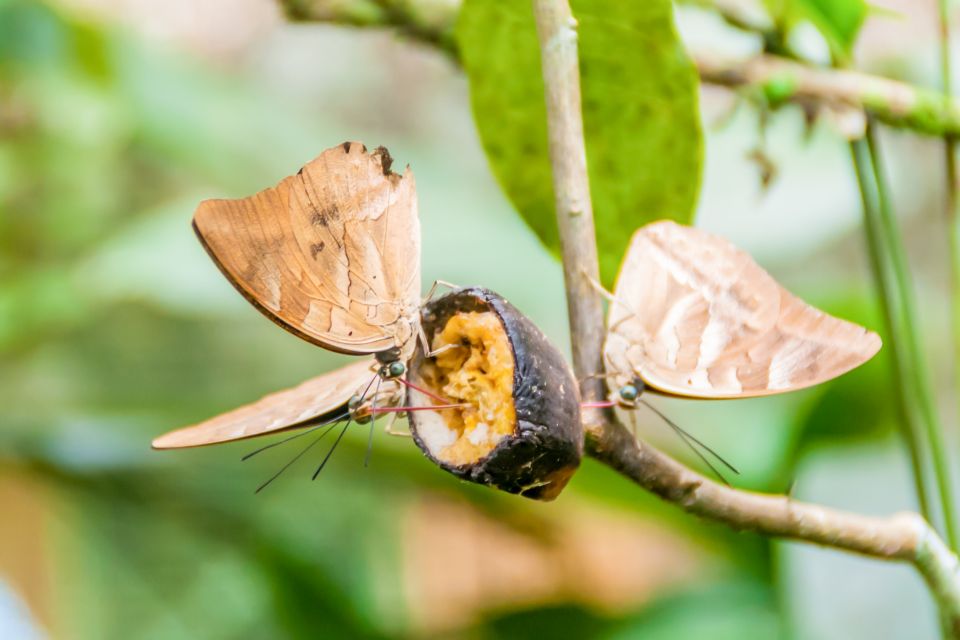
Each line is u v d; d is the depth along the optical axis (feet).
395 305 2.07
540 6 2.10
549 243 2.32
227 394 4.41
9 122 4.12
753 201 3.48
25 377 4.11
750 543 3.18
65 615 4.15
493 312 2.03
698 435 3.38
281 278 2.06
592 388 2.09
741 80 2.47
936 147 4.20
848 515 2.16
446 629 3.49
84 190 4.34
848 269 4.51
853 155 2.42
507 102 2.29
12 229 4.27
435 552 4.54
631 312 2.11
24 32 3.58
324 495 3.95
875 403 3.00
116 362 4.41
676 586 3.26
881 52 3.65
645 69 2.25
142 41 3.82
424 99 5.30
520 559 4.50
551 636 3.18
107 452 3.37
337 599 3.33
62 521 4.16
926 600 2.85
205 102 3.86
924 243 4.46
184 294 3.44
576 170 2.10
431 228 3.66
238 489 3.47
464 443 2.03
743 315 2.11
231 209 2.05
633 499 3.15
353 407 2.09
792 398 3.17
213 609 4.10
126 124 3.77
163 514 3.43
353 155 2.09
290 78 5.21
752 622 3.06
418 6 2.51
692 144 2.26
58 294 3.56
